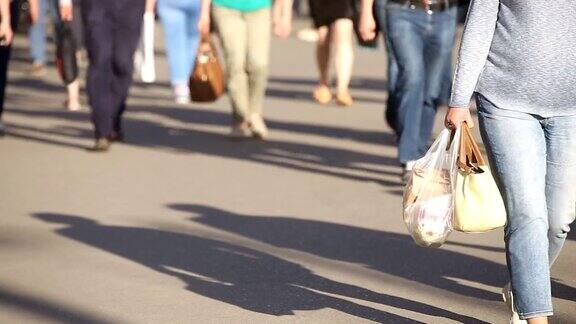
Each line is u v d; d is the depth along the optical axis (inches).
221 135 1230.3
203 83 1150.3
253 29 1162.6
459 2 913.5
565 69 513.3
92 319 602.2
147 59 1633.9
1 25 1140.5
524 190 515.5
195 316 605.0
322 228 805.2
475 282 670.5
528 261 514.0
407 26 908.6
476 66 520.4
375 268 701.3
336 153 1117.1
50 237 780.6
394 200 899.4
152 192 925.8
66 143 1170.6
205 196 911.0
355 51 2164.1
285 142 1181.1
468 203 537.0
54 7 1342.3
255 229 802.2
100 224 817.5
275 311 613.0
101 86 1109.7
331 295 642.8
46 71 1867.6
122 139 1178.0
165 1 1455.5
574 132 520.7
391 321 594.6
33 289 657.6
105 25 1098.1
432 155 543.2
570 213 536.1
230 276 683.4
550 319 597.6
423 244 548.1
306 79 1752.0
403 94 929.5
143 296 642.2
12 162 1063.0
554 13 511.2
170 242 765.3
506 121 519.5
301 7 2950.3
